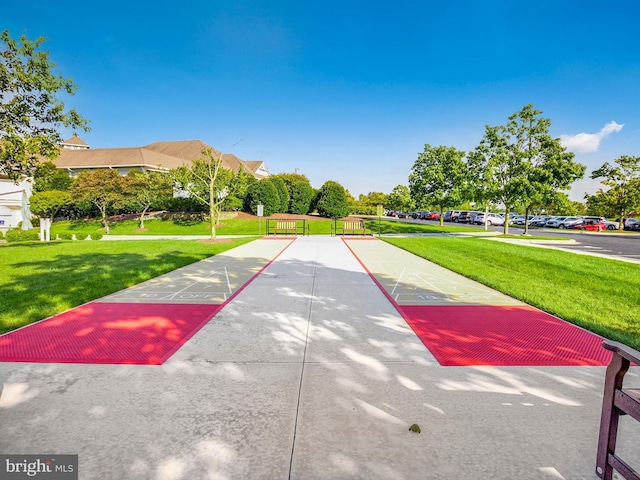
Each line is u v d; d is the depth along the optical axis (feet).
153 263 36.94
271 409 10.31
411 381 12.05
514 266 36.24
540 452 8.57
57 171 119.75
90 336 16.20
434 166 103.55
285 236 76.54
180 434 9.15
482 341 15.75
